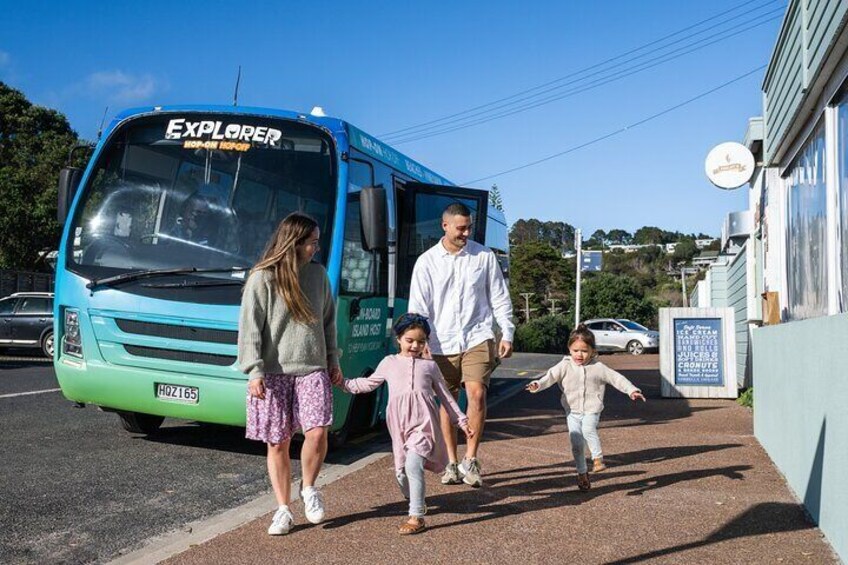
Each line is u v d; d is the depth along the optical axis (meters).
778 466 7.28
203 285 7.49
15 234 36.34
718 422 10.62
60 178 8.27
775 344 7.58
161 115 8.38
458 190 9.48
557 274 60.03
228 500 6.32
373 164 8.95
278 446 5.25
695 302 26.58
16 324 21.94
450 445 6.66
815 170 8.07
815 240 8.06
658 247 116.88
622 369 22.53
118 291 7.62
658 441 8.91
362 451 8.59
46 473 7.00
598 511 5.77
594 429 6.52
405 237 9.60
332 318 5.57
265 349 5.26
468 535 5.16
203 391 7.43
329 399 5.32
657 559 4.69
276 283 5.23
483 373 6.67
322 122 8.23
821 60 6.72
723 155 12.56
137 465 7.45
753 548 4.90
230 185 7.98
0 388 13.34
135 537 5.30
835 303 7.02
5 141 42.41
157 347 7.52
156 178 8.12
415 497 5.24
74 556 4.90
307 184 7.98
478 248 6.88
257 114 8.27
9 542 5.12
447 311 6.73
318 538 5.09
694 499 6.12
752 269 14.17
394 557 4.71
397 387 5.53
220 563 4.60
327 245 7.81
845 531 4.56
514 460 7.75
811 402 5.70
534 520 5.52
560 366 6.65
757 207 13.33
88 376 7.66
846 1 5.89
